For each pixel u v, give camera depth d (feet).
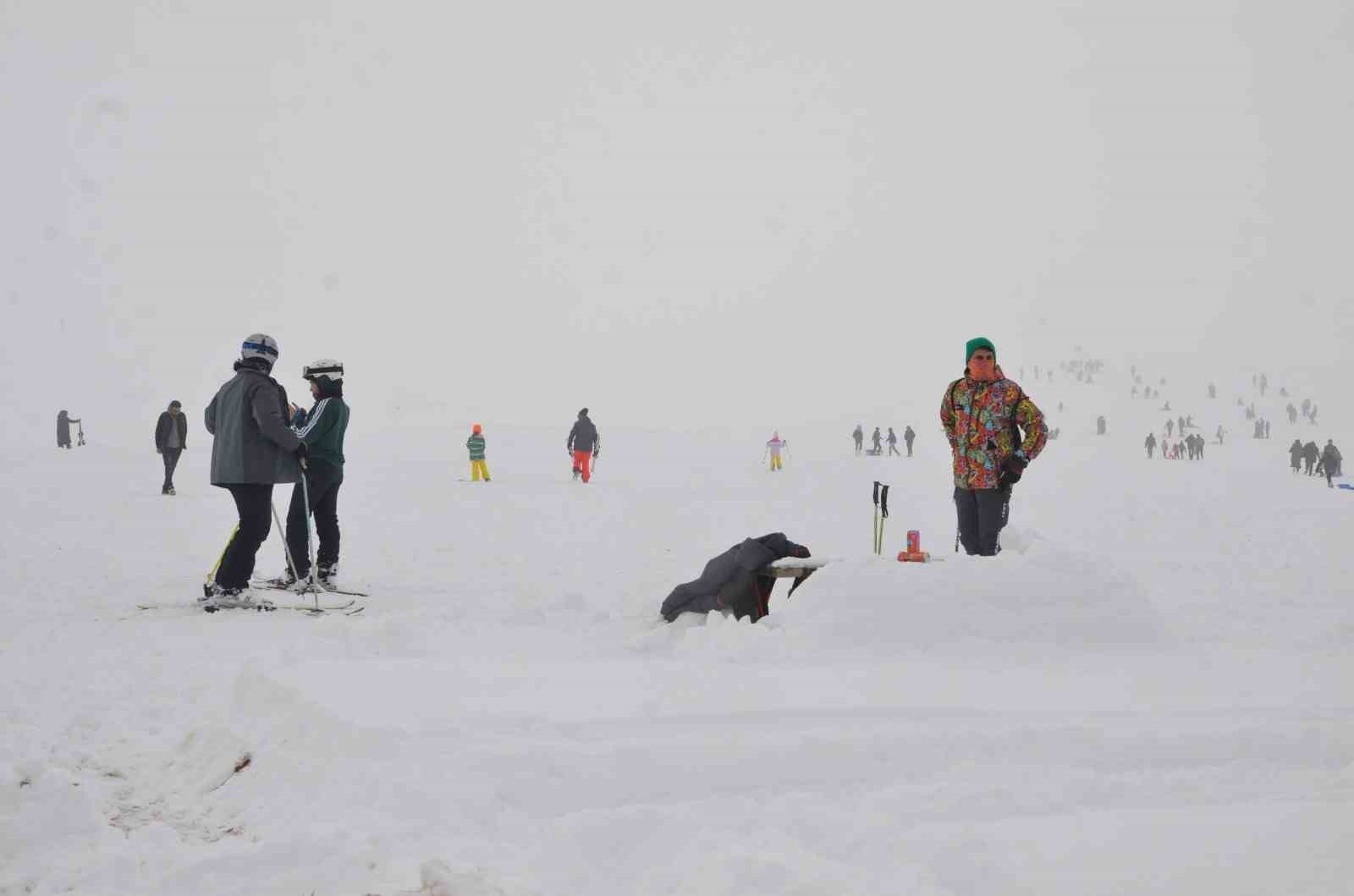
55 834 15.66
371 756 17.57
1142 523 89.76
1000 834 14.37
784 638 26.58
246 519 38.40
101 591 42.60
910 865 13.48
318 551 44.06
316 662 22.84
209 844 15.44
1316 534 77.77
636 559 58.49
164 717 21.94
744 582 32.35
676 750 17.06
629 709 19.75
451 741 17.92
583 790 16.22
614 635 32.12
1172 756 17.71
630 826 14.97
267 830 15.65
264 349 38.96
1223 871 13.07
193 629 32.73
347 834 14.70
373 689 20.59
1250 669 24.68
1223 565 57.62
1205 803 15.79
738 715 19.33
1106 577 28.84
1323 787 16.25
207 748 19.11
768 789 16.48
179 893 13.73
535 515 87.04
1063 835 14.28
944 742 17.84
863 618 26.84
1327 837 13.82
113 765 18.92
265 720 19.80
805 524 84.58
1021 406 33.88
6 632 32.27
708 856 13.78
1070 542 72.84
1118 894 12.74
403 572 51.57
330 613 36.91
